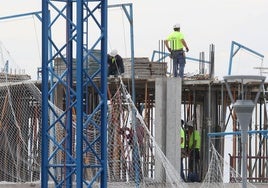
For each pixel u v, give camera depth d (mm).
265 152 69750
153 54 69188
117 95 64812
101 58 44938
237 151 68250
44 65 44625
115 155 63688
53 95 62656
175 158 65250
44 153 44406
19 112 66688
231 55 66500
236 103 38531
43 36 44625
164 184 63094
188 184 62656
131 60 65250
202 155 69188
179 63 67375
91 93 64562
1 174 66688
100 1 44750
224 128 67688
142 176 63188
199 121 73062
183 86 67812
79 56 42906
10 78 68688
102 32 44844
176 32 67500
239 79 39219
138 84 69250
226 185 60594
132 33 65188
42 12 44688
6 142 66688
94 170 57531
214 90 68500
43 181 44344
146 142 65500
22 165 66500
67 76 44719
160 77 67000
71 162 45000
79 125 42812
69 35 44844
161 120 65625
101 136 44781
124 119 64312
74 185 57281
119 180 63281
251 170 68312
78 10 43125
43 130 44500
